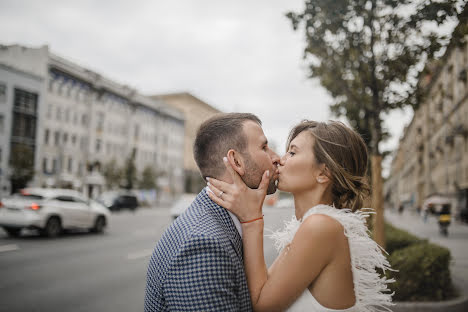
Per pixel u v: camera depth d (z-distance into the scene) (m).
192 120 74.94
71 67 44.47
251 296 1.42
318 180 1.53
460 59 25.67
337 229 1.37
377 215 5.29
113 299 5.90
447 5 3.70
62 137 43.81
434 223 30.33
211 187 1.52
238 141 1.54
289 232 1.62
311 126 1.64
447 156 34.81
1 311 5.19
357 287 1.40
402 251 5.77
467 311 4.75
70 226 13.81
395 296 5.05
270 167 1.59
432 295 5.07
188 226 1.33
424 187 47.97
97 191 49.19
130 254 10.23
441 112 36.44
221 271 1.23
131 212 33.91
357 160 1.57
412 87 5.19
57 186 42.47
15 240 12.28
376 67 5.28
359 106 6.28
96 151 49.22
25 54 37.78
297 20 5.29
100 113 49.66
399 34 4.73
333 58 5.73
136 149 57.69
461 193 30.66
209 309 1.20
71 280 7.14
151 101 61.16
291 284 1.35
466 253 10.70
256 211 1.50
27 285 6.68
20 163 34.28
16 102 36.72
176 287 1.24
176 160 69.50
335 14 5.00
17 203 12.69
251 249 1.47
